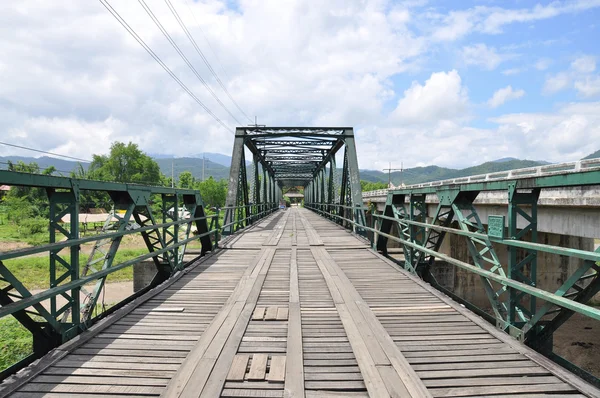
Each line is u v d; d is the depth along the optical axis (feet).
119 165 228.63
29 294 11.20
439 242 21.81
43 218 144.36
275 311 15.97
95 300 14.80
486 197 44.14
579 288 12.30
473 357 11.60
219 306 16.89
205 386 9.70
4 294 11.18
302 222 68.08
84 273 14.61
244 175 58.44
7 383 9.84
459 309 16.14
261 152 83.82
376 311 16.11
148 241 21.22
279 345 12.53
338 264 26.35
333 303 17.28
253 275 22.67
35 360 12.32
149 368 10.84
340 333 13.65
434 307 16.69
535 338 12.88
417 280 21.39
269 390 9.70
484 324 14.30
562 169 36.19
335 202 70.69
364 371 10.53
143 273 37.29
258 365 10.94
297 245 35.40
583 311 9.58
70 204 13.23
